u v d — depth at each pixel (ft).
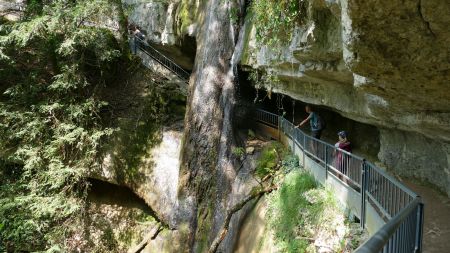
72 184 51.88
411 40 12.27
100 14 60.13
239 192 42.60
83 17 56.65
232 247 38.96
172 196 50.49
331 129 50.42
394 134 31.50
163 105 61.31
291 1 23.26
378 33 12.46
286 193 34.78
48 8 54.65
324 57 23.47
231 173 45.83
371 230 22.02
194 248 45.06
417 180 28.68
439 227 20.83
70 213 50.83
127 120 58.75
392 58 13.25
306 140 35.78
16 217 47.37
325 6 20.38
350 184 25.85
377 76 14.96
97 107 56.85
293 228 30.27
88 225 54.03
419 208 15.56
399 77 14.40
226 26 48.55
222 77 48.37
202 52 51.08
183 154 48.98
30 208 46.52
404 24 11.78
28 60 59.52
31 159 49.26
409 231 14.42
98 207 56.18
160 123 59.16
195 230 45.80
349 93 27.68
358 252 7.54
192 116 49.14
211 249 38.04
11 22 57.88
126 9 68.80
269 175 40.73
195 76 51.13
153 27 72.79
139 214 54.85
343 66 22.85
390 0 11.14
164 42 69.26
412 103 17.75
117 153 55.77
